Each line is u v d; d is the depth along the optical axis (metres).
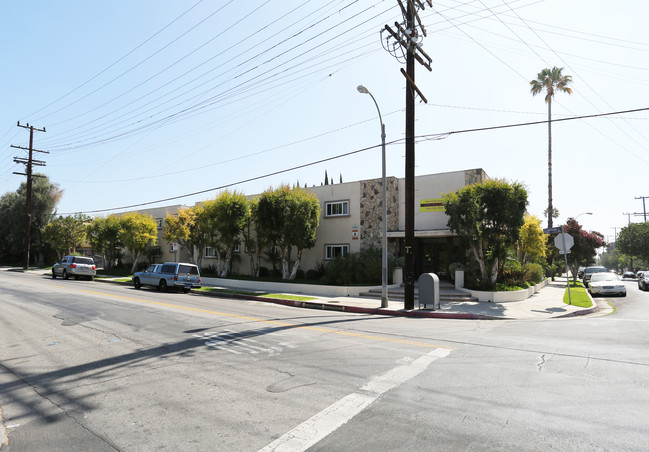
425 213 21.73
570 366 6.58
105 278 29.58
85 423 4.55
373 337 9.05
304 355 7.37
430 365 6.66
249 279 24.08
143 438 4.13
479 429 4.19
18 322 11.10
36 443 4.08
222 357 7.29
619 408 4.75
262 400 5.12
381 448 3.80
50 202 48.66
